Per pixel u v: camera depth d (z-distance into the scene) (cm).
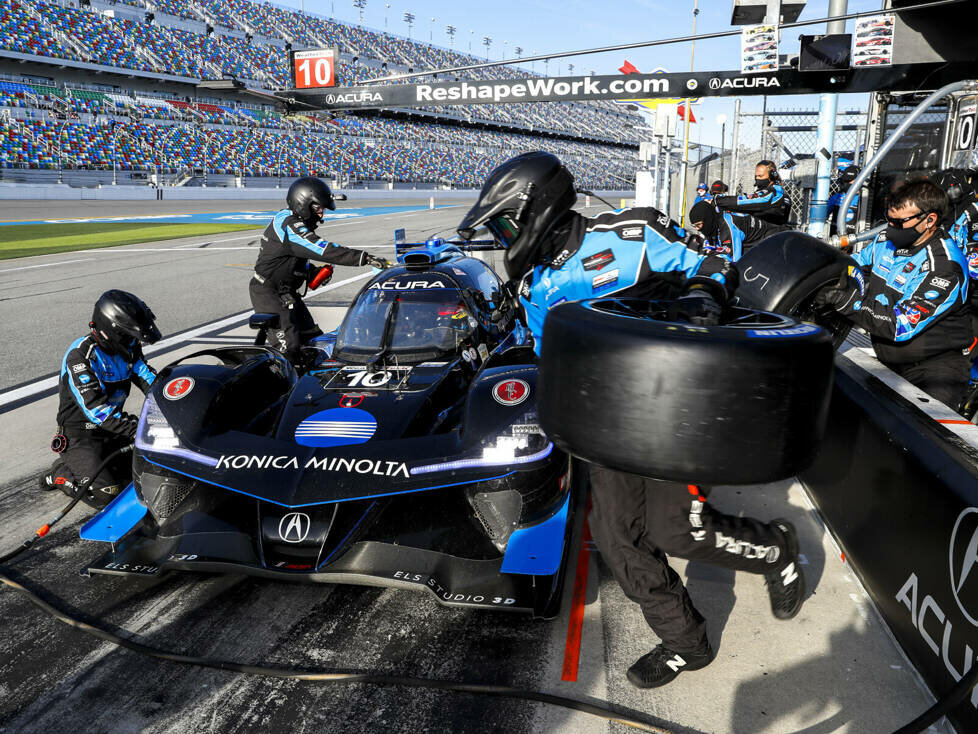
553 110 7988
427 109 5941
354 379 333
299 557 262
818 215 679
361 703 214
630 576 209
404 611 262
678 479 154
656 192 1154
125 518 293
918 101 691
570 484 282
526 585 249
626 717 204
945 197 279
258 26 5912
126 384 364
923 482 216
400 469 257
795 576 234
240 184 4262
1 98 3656
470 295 400
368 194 4662
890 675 219
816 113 1048
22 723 208
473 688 216
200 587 281
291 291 532
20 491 374
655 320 163
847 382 292
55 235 1975
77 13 4584
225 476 263
